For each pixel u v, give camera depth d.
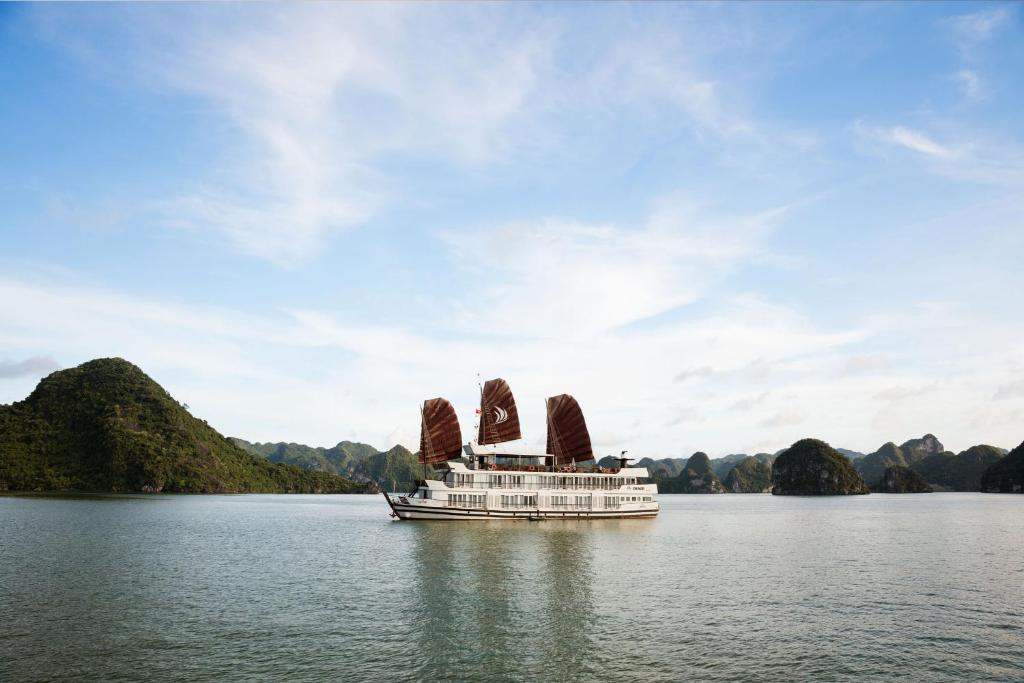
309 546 55.75
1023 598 36.53
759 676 24.08
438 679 23.44
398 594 36.38
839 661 25.67
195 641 27.36
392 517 91.38
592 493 78.94
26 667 24.14
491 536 62.38
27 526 67.75
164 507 104.94
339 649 26.53
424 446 81.88
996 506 140.75
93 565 44.34
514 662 25.27
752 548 58.28
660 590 38.25
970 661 25.77
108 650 26.11
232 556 49.72
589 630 29.58
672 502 184.38
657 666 25.00
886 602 35.41
